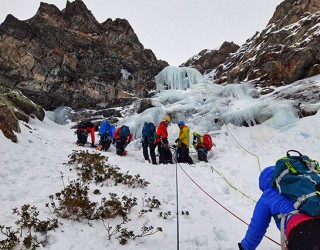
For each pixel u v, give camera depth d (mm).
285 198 2043
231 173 7566
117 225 3312
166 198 5168
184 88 20922
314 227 1763
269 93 14117
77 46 21891
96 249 2961
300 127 9945
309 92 11883
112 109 19922
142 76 24203
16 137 7492
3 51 19078
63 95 20328
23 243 2787
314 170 2039
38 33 20688
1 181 4711
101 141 10648
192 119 13961
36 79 19516
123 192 4926
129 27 25531
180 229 3826
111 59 23000
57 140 10867
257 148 9609
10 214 3520
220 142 10672
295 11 21188
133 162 8141
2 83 18656
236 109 12922
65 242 3016
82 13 23609
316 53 13930
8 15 20312
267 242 3611
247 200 5699
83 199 3840
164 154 8898
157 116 14438
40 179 5102
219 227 4078
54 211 3627
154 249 3162
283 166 2090
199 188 6238
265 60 17344
